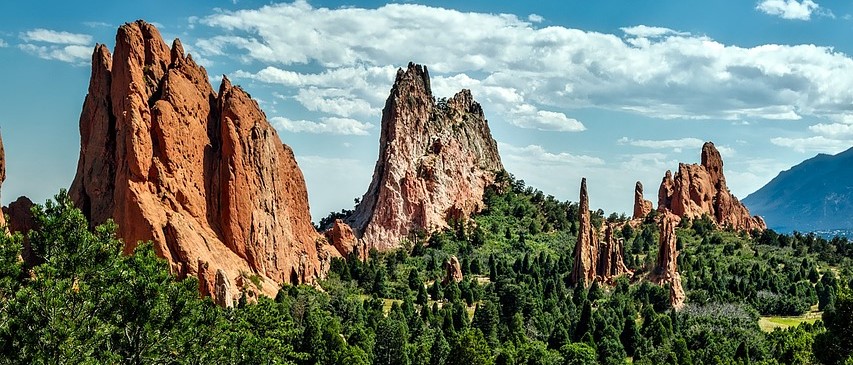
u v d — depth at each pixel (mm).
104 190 159125
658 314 177625
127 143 153375
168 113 159625
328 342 129750
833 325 83812
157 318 70562
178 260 149625
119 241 73125
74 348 62656
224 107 173750
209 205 166375
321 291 183000
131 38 162625
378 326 144000
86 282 68500
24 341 62188
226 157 168250
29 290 63656
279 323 119562
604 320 164250
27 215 146375
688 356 144750
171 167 158125
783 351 142625
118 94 160250
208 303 78688
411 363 136625
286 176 194375
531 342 152000
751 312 190500
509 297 179250
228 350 75562
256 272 168500
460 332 155125
